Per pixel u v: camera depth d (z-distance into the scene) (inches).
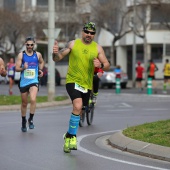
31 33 3843.5
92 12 3572.8
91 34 674.2
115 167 598.2
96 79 997.8
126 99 1838.1
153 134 768.3
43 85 3080.7
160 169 589.0
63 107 1476.4
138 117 1185.4
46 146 747.4
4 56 3973.9
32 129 941.2
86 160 641.0
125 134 785.6
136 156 674.2
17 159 644.7
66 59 3671.3
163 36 3501.5
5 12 3727.9
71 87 676.1
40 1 4126.5
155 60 3624.5
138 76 2362.2
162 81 3417.8
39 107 1448.1
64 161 633.0
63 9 3828.7
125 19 3476.9
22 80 904.3
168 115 1232.8
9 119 1103.0
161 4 3078.2
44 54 4087.1
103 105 1553.9
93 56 675.4
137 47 3754.9
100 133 908.6
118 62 3838.6
